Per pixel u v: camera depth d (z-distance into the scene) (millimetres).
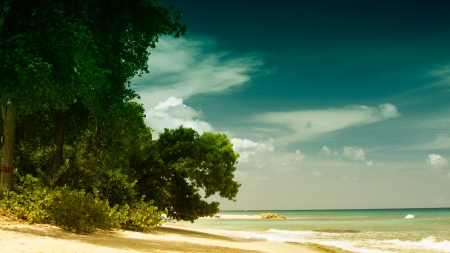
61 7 12867
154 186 24906
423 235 32938
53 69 11844
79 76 12359
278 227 50469
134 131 25047
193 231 28359
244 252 14227
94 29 14000
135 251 9922
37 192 13305
